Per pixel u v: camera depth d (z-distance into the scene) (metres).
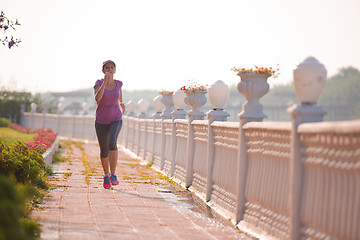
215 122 20.48
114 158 23.81
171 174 30.19
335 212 10.53
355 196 9.81
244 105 16.53
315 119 12.12
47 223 14.41
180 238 13.69
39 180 21.95
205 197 21.67
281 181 13.51
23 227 11.66
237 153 17.77
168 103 34.62
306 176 11.95
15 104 107.00
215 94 21.09
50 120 94.62
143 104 48.50
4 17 20.22
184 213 18.28
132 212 17.56
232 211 17.69
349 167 9.91
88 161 38.59
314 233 11.48
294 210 12.19
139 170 34.06
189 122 25.83
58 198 19.70
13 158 19.45
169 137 32.41
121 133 62.09
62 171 29.98
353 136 9.69
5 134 60.88
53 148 38.84
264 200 14.60
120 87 24.14
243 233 15.24
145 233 14.01
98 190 22.73
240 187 16.56
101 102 23.62
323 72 12.15
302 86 12.24
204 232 14.91
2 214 9.64
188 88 25.53
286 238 12.93
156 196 22.20
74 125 83.19
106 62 23.77
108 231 13.85
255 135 15.32
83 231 13.61
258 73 16.20
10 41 20.25
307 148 11.78
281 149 13.47
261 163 15.15
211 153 21.30
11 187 10.64
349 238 9.95
